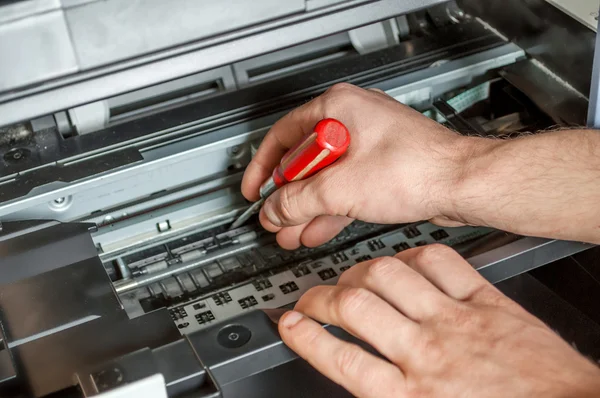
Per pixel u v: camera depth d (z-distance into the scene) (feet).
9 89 2.21
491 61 3.55
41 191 2.91
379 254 3.13
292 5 2.47
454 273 2.57
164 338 2.42
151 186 3.28
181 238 3.36
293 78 3.51
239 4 2.39
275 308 2.76
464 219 2.86
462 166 2.80
